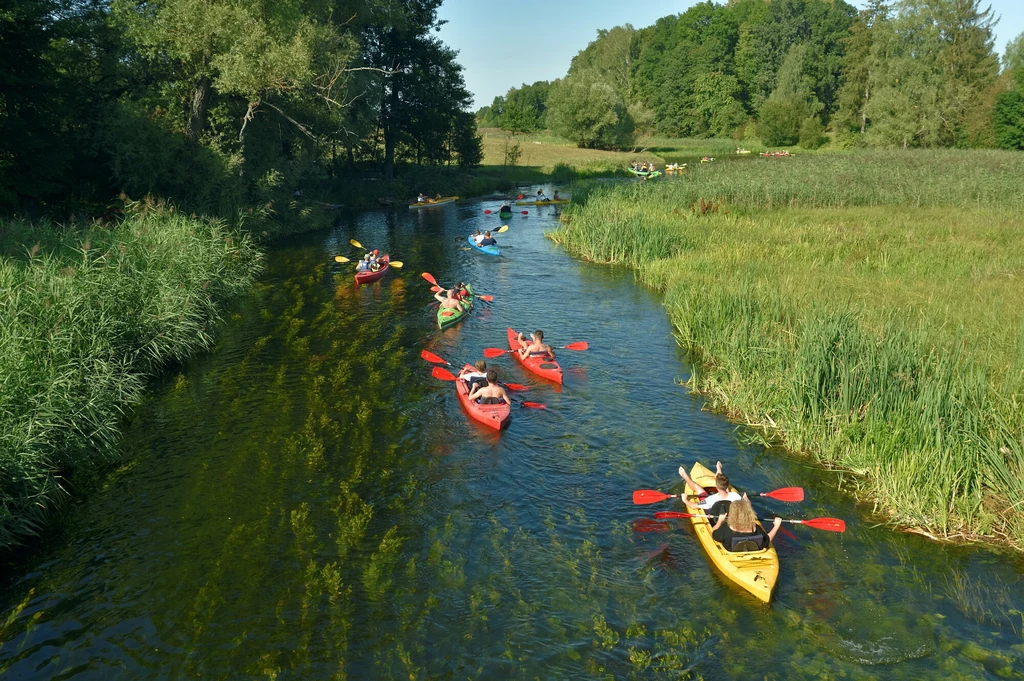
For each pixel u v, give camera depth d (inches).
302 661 298.8
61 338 510.3
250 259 1076.5
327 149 1796.3
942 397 423.2
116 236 817.5
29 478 393.4
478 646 307.4
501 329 767.1
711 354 641.6
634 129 3954.2
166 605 336.2
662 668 293.6
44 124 1001.5
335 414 549.6
